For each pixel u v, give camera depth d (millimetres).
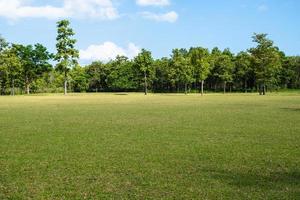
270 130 24375
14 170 13664
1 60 117938
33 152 17047
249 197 10383
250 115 35656
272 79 117062
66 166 14242
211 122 29438
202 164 14422
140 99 76375
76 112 40469
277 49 118938
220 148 17828
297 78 158875
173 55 131375
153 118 33031
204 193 10773
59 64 106750
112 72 158375
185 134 22719
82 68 160125
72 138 21281
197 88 164875
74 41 107312
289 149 17484
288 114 36688
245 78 150625
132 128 25797
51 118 33531
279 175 12680
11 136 22172
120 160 15219
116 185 11664
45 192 11016
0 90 132500
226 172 13164
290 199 10180
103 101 67438
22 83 133375
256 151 17016
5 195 10758
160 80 155875
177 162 14805
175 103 59281
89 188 11375
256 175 12711
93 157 15852
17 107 50438
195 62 121812
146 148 17906
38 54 131375
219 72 143125
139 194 10758
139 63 120125
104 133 23297
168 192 10914
